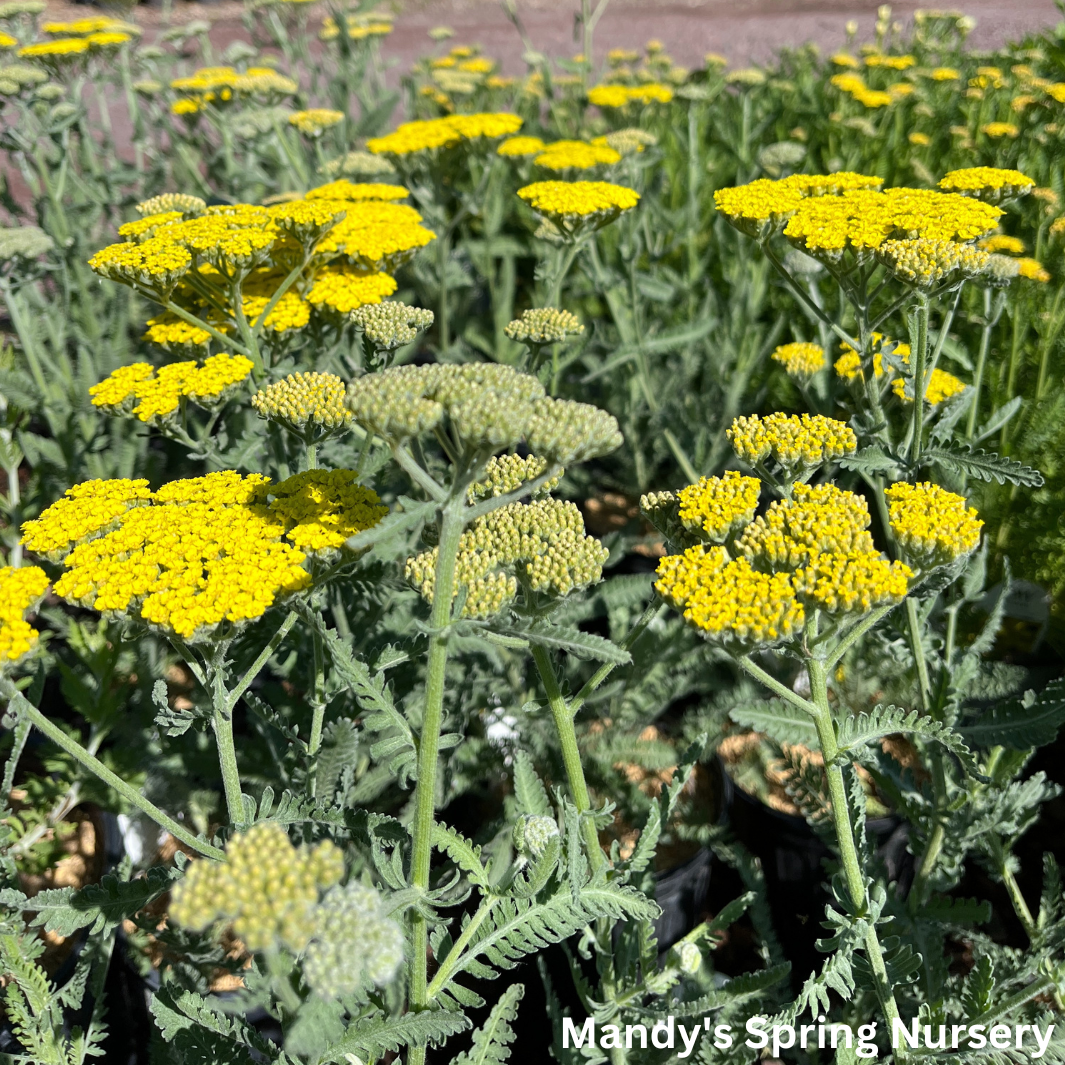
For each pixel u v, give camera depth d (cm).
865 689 55
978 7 175
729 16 235
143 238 52
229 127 85
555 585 35
